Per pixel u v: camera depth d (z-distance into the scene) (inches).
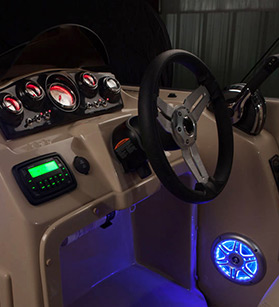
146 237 59.2
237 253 50.1
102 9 67.4
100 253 56.1
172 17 121.9
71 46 40.1
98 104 41.6
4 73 36.5
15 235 28.3
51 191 30.3
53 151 33.4
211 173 49.0
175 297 55.1
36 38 35.1
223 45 127.5
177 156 42.4
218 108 37.8
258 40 122.0
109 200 34.1
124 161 35.0
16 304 30.7
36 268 28.3
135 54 76.6
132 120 34.7
